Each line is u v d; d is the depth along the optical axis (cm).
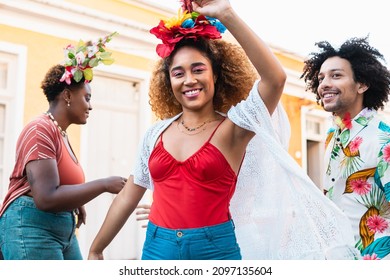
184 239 161
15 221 197
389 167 196
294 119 823
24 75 444
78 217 243
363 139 209
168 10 585
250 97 165
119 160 534
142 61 549
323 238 175
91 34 504
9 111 439
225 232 165
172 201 167
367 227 202
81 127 489
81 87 226
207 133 171
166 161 169
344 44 224
